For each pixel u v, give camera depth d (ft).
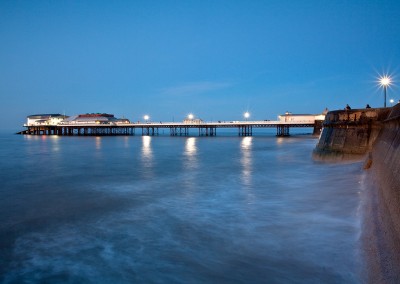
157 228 34.30
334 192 45.52
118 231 33.58
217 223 35.32
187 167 88.79
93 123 349.00
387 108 61.16
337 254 25.21
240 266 24.71
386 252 20.71
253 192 51.62
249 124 285.43
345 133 73.67
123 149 161.79
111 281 23.29
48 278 23.90
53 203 46.32
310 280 21.95
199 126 309.22
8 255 27.91
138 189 56.59
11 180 67.41
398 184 23.16
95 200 48.03
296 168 78.18
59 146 187.32
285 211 38.47
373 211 29.40
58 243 30.48
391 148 33.40
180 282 22.81
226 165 92.17
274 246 27.96
